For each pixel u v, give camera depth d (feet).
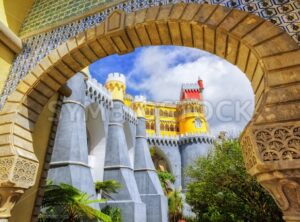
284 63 8.63
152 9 12.98
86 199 43.68
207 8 11.46
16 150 12.88
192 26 11.72
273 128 7.59
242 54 10.65
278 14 9.92
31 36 17.58
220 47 11.68
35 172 13.91
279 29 9.50
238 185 42.19
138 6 13.96
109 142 88.74
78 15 16.16
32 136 16.05
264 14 10.21
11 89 15.60
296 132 7.24
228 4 11.31
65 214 41.01
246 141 8.52
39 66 14.74
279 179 7.28
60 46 14.80
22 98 14.19
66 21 16.42
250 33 9.93
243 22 10.34
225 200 44.80
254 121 8.03
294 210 7.14
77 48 14.29
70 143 62.69
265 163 7.36
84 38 14.26
